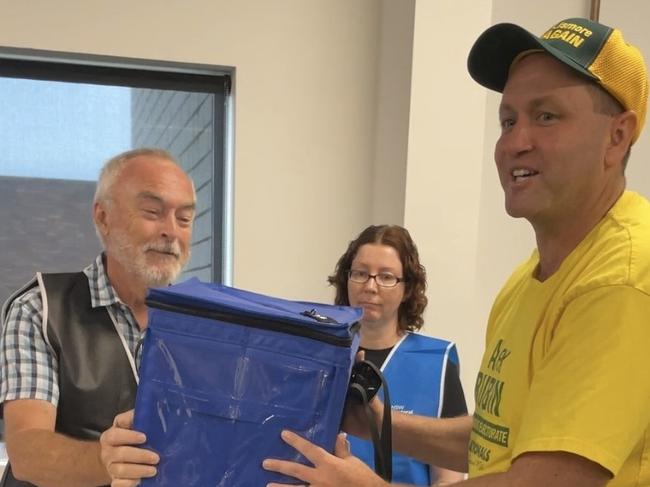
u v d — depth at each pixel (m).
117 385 1.22
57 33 2.01
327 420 0.81
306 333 0.81
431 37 1.98
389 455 0.93
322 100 2.22
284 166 2.20
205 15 2.11
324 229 2.24
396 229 1.74
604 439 0.73
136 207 1.26
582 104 0.82
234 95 2.17
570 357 0.78
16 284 2.20
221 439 0.81
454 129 2.01
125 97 2.22
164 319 0.83
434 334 2.03
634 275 0.77
